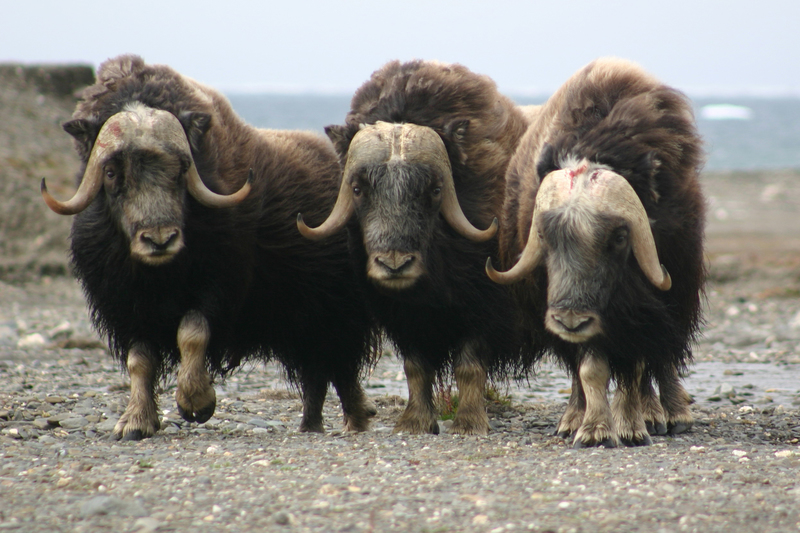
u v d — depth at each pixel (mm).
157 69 21922
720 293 65562
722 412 27391
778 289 65562
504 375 24594
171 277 20953
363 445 19594
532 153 21859
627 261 19172
